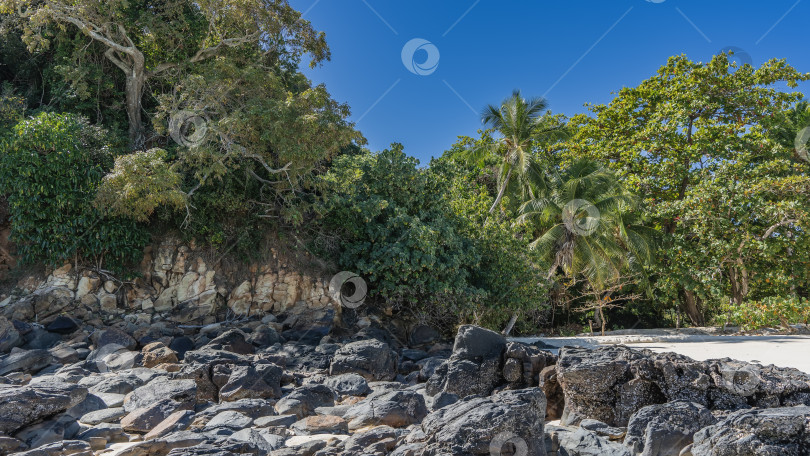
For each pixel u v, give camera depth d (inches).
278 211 705.0
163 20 736.3
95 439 234.4
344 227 711.1
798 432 177.0
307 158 616.1
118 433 250.2
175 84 716.7
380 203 669.9
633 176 1059.9
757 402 242.4
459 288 653.9
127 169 562.3
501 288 722.8
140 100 751.7
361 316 671.1
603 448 210.1
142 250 655.8
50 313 583.2
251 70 641.0
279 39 745.0
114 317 606.9
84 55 715.4
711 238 954.7
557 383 302.7
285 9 706.8
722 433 186.2
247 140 629.9
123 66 728.3
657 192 1107.9
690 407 221.5
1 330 480.1
